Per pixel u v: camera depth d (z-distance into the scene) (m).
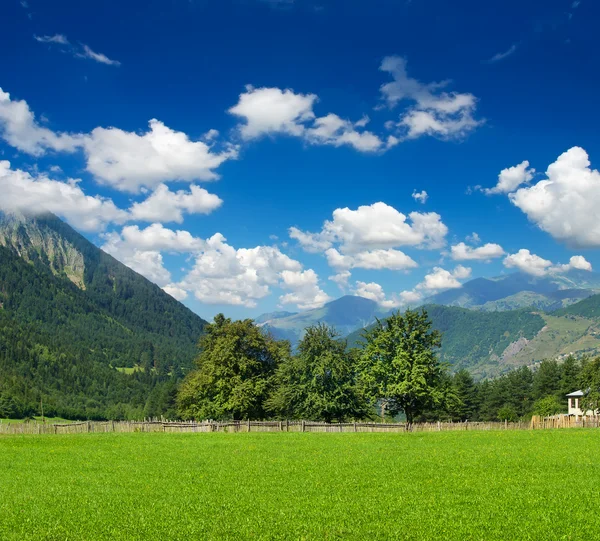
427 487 26.70
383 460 36.91
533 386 162.88
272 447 46.66
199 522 20.06
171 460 37.84
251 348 89.06
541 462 35.03
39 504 23.34
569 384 145.75
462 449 43.38
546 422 77.56
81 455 41.16
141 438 57.19
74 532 18.98
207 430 70.12
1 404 196.75
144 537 18.36
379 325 76.81
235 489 26.48
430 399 74.44
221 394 84.06
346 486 27.12
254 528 19.28
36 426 66.75
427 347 75.12
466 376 156.12
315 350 80.00
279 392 80.62
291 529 19.22
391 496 24.52
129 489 26.66
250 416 86.56
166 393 167.38
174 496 24.91
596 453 39.88
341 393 77.81
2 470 33.44
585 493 24.91
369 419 81.88
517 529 18.97
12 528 19.56
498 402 159.50
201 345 96.50
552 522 19.80
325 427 69.00
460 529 19.02
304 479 29.28
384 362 74.38
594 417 80.38
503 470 31.98
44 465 35.50
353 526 19.53
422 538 18.11
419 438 55.34
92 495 25.20
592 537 18.14
